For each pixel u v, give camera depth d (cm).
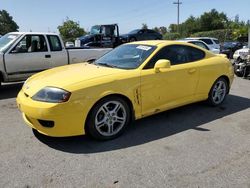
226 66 586
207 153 376
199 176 321
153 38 2523
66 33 4122
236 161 356
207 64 543
